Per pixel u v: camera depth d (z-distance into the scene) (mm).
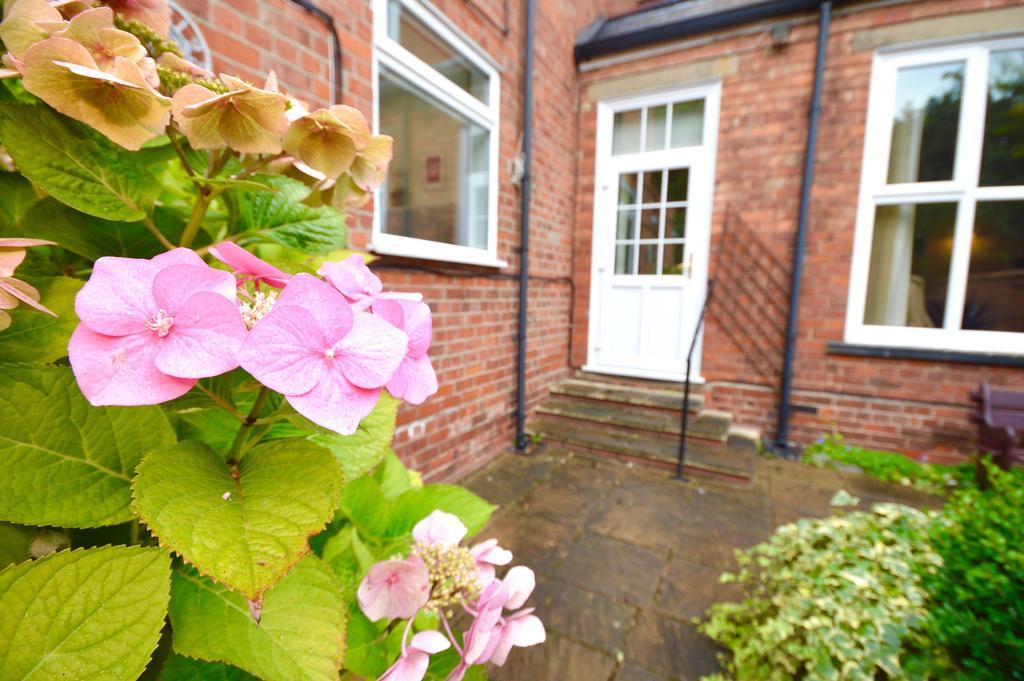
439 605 677
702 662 1678
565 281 4578
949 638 1320
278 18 1801
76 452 416
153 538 517
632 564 2246
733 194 3928
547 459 3520
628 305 4535
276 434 575
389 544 797
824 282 3668
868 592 1472
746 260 3916
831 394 3705
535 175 3873
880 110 3500
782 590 1681
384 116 2705
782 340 3820
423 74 2627
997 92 3277
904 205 3553
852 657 1368
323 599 468
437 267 2795
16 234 528
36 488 387
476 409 3266
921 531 1610
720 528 2588
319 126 563
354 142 587
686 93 4094
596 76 4387
